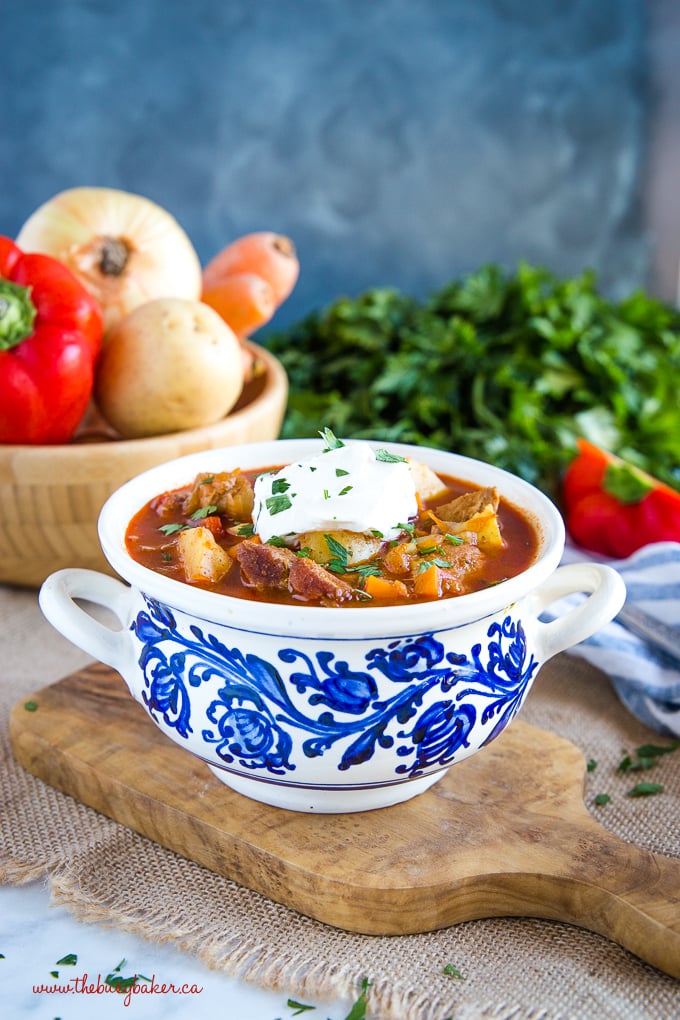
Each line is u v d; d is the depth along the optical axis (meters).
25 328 0.68
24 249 0.75
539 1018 0.50
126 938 0.53
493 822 0.55
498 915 0.54
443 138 1.13
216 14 1.06
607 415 0.86
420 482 0.59
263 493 0.55
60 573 0.57
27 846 0.56
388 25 1.08
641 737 0.64
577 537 0.79
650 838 0.58
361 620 0.49
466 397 0.87
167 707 0.54
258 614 0.50
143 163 1.12
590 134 1.14
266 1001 0.51
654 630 0.66
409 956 0.52
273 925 0.53
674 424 0.85
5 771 0.61
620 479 0.76
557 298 0.92
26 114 1.08
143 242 0.76
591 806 0.59
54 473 0.68
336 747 0.52
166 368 0.70
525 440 0.83
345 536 0.54
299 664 0.51
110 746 0.59
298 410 0.85
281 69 1.09
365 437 0.82
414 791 0.56
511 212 1.17
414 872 0.53
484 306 0.92
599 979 0.51
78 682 0.63
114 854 0.56
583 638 0.55
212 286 0.80
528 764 0.58
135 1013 0.51
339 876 0.52
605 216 1.17
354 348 0.92
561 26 1.09
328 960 0.52
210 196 1.13
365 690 0.51
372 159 1.13
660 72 1.11
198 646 0.52
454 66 1.10
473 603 0.50
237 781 0.56
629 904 0.51
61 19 1.05
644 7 1.08
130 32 1.06
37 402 0.68
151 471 0.59
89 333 0.70
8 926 0.54
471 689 0.53
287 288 0.82
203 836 0.55
